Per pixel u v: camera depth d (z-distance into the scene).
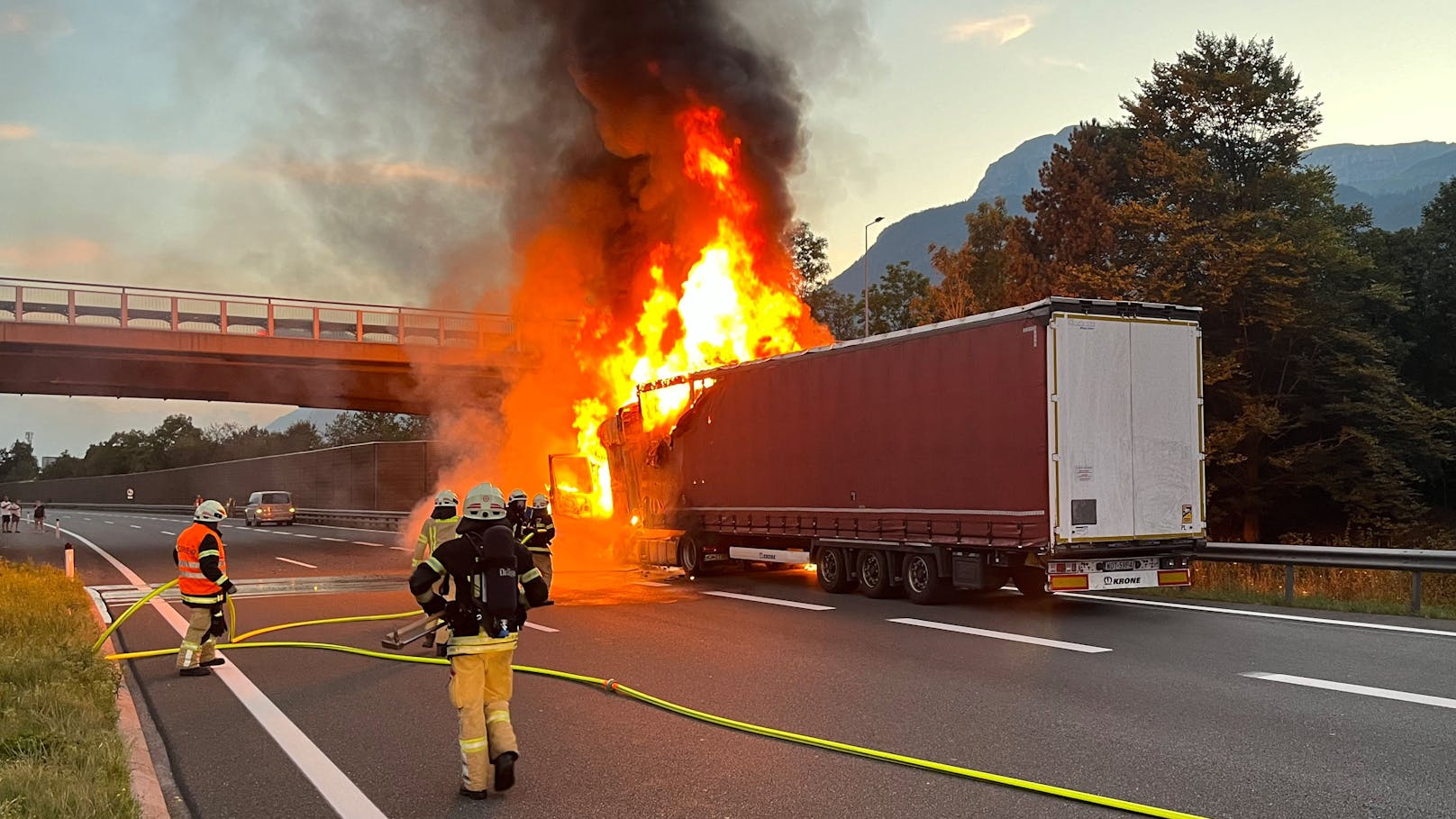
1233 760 5.95
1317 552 13.05
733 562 20.05
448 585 5.73
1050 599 14.21
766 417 16.70
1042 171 42.53
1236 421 29.97
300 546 31.42
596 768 6.08
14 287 29.17
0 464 174.62
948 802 5.30
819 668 9.16
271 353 31.78
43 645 9.72
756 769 5.99
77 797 4.86
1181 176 30.95
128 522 57.12
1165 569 12.76
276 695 8.58
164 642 11.70
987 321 12.72
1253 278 29.78
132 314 30.38
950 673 8.79
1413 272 37.41
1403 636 10.30
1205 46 33.47
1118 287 30.98
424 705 8.06
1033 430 12.05
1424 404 33.88
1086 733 6.66
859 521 14.70
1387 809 5.06
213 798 5.66
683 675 8.92
